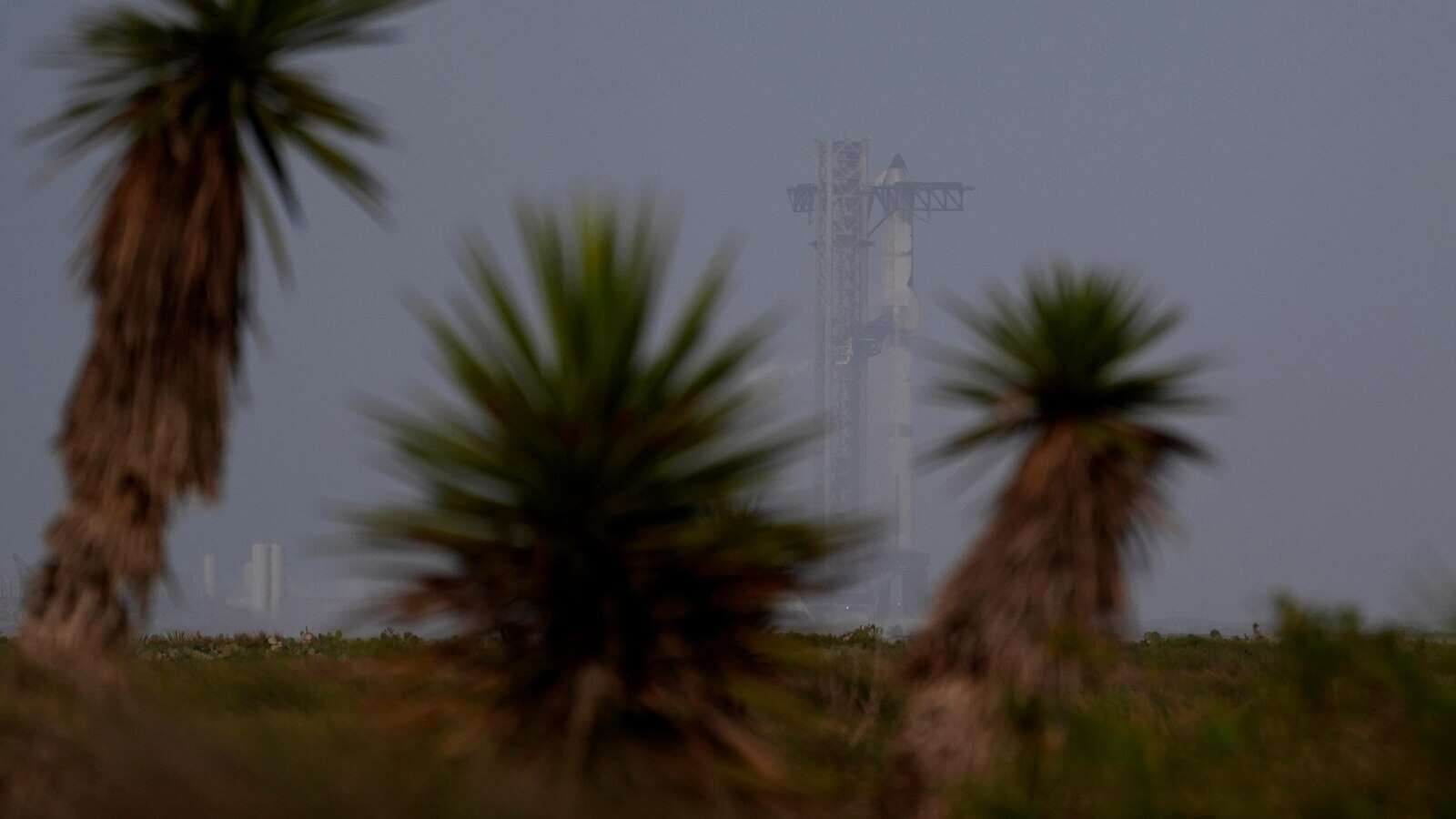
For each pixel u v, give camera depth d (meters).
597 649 23.19
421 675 23.72
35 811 21.44
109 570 29.53
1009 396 32.12
